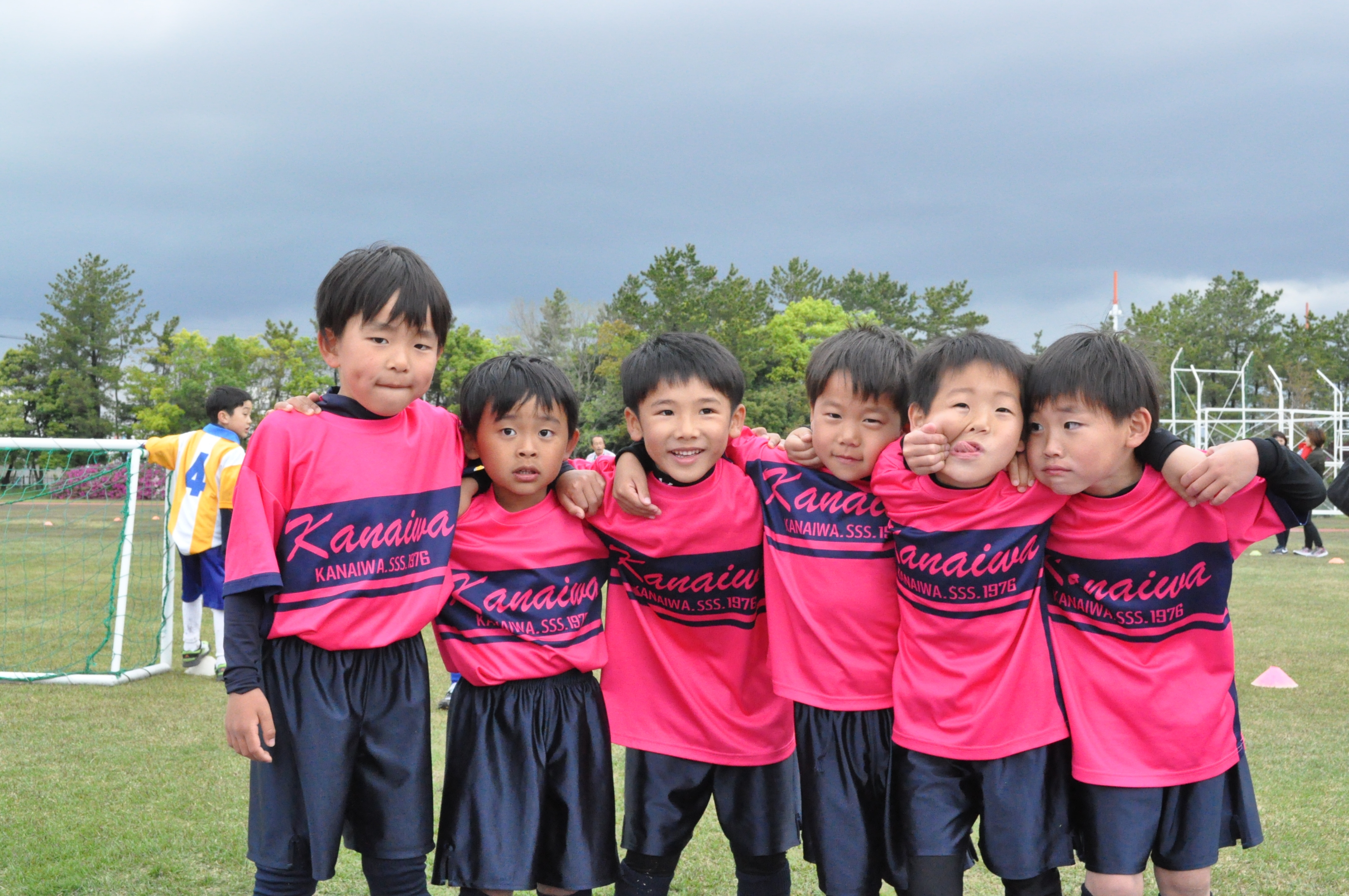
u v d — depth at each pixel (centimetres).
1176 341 5734
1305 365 5584
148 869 323
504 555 253
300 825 230
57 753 454
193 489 638
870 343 245
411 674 243
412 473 243
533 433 246
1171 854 236
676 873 326
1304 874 316
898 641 247
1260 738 468
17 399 5431
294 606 232
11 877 315
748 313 4553
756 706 270
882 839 249
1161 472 226
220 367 5100
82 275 5644
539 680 254
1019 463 230
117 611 654
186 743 473
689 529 257
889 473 239
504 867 238
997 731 232
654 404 252
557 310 5447
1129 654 235
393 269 231
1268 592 984
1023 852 231
